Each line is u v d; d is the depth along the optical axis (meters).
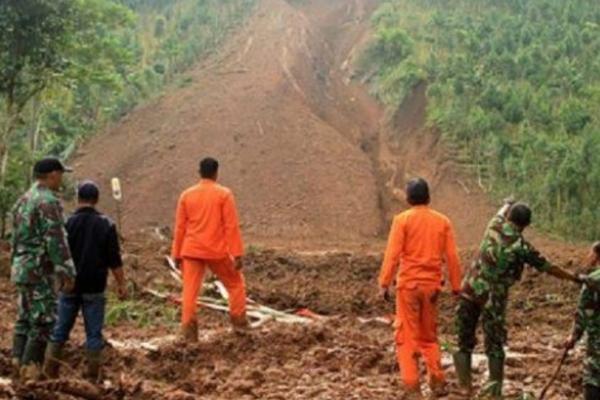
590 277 8.42
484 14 47.16
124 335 13.17
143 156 39.34
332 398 9.38
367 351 11.37
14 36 25.25
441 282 9.55
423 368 11.03
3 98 27.50
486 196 33.56
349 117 42.62
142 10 56.22
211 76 45.31
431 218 9.49
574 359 12.06
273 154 37.97
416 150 37.66
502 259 9.25
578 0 46.53
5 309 15.09
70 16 26.14
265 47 47.53
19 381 8.61
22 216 8.72
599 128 33.81
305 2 56.25
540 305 17.66
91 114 42.97
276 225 33.94
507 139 34.97
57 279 8.65
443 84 39.12
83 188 9.38
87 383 8.48
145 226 34.91
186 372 10.70
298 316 15.38
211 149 38.72
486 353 9.59
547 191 31.89
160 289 17.34
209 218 12.10
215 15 52.84
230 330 12.52
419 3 50.84
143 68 46.88
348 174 36.84
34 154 28.38
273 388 9.87
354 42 49.41
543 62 40.41
